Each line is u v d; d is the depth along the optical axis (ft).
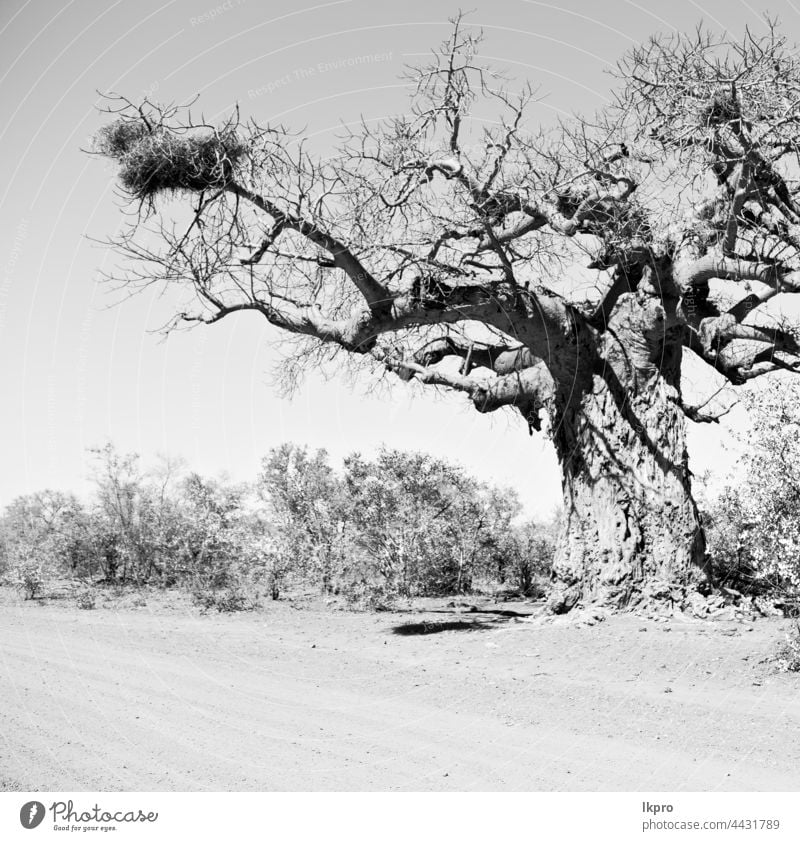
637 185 39.22
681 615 39.11
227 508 65.36
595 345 42.98
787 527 28.37
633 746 19.53
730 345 46.88
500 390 46.21
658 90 38.75
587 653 32.37
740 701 23.59
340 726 22.13
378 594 58.85
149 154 33.53
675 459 42.22
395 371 47.26
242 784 16.99
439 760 18.74
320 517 65.77
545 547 71.10
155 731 21.62
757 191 37.09
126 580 81.87
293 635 42.01
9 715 23.53
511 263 41.19
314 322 41.78
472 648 35.29
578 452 43.11
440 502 64.03
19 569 71.46
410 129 41.70
